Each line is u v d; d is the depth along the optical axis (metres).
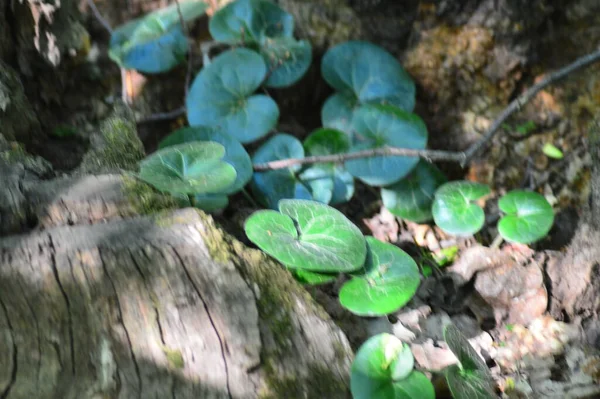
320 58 2.58
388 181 2.16
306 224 1.74
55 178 1.67
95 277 1.35
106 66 2.56
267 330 1.39
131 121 1.99
